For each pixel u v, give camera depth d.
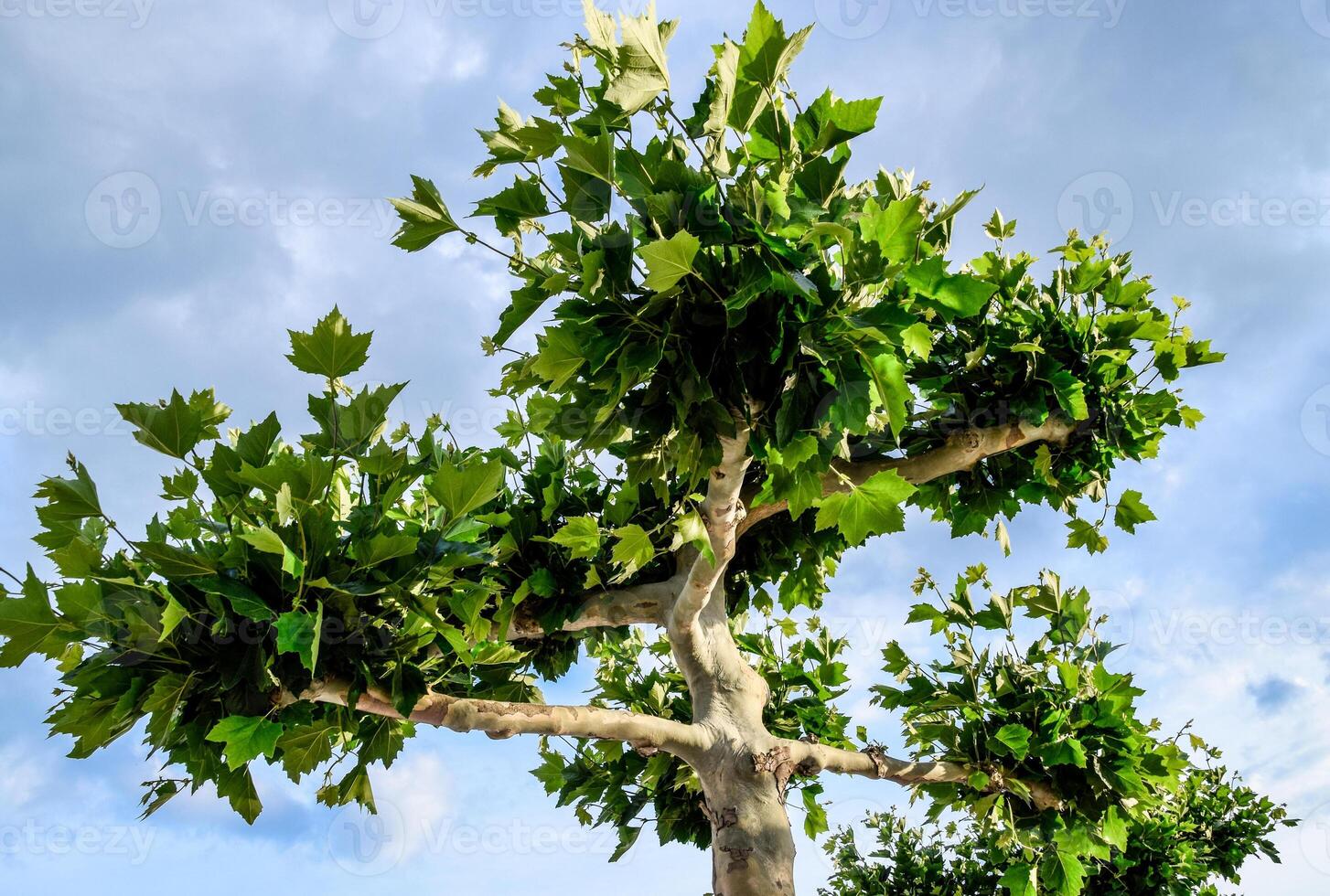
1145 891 6.61
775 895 4.14
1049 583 6.03
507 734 4.03
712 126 3.17
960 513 5.66
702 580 4.25
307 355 3.46
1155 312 5.44
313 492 3.37
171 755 3.71
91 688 3.34
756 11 3.16
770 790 4.41
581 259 2.92
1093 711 5.32
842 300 3.16
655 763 5.41
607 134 3.02
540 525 4.88
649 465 3.50
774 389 3.29
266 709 3.44
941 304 3.21
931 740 5.38
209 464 3.49
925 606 5.81
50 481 3.23
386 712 3.78
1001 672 5.53
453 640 3.66
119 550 3.57
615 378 3.13
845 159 3.38
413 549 3.47
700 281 3.01
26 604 3.12
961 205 4.03
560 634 5.39
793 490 3.55
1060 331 5.14
